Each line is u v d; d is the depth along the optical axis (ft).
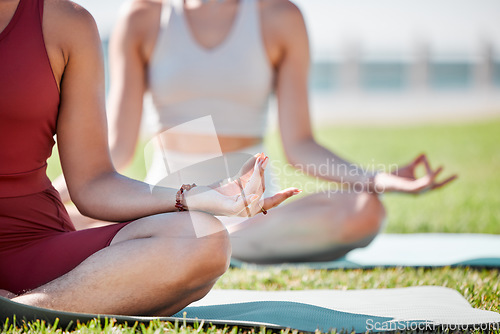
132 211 9.63
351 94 101.35
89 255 9.37
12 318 8.95
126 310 9.22
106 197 9.79
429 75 102.78
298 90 14.82
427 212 26.53
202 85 14.52
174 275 9.08
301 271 15.10
